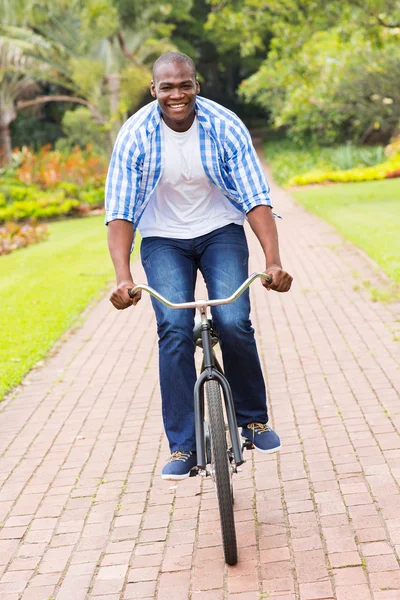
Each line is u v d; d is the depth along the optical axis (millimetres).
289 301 11078
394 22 20375
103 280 14383
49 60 40500
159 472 5652
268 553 4277
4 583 4328
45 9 38688
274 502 4918
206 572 4172
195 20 62125
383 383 7070
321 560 4133
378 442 5676
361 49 34781
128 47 40219
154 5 39281
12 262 17797
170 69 4105
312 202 25688
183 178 4367
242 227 4629
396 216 19328
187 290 4410
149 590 4090
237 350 4379
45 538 4816
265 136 62469
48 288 13812
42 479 5738
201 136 4281
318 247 16000
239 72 73000
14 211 27156
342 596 3775
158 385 7852
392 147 38031
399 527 4375
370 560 4070
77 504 5254
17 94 46125
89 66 38875
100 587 4188
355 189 29703
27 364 8922
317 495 4930
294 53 22938
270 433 4578
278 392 7180
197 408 4125
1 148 46938
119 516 5020
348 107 39594
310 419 6352
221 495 3990
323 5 21000
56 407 7449
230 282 4367
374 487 4941
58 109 56406
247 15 22562
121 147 4297
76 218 29062
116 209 4312
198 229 4508
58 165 31578
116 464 5887
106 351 9414
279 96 41594
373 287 11312
